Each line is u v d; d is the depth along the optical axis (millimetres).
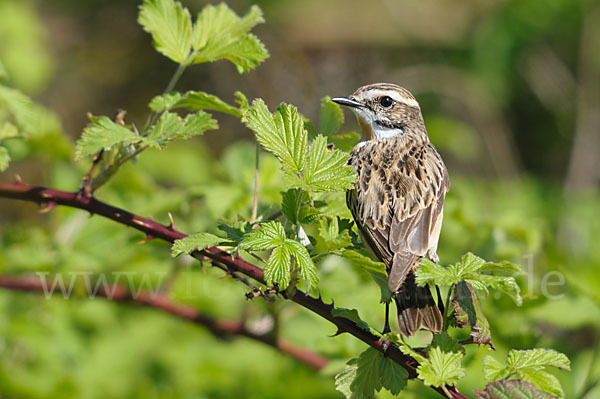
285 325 10328
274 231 5605
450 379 5504
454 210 10758
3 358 9969
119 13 26609
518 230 10570
